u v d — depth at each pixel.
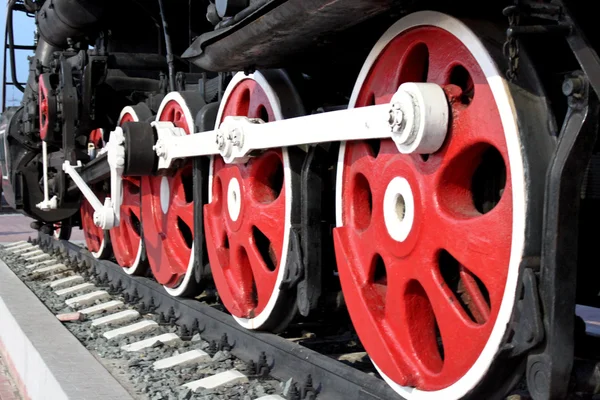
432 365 2.55
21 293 5.96
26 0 7.84
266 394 3.23
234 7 2.98
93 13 6.38
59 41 7.19
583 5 1.96
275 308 3.54
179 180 4.83
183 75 5.16
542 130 2.04
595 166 2.38
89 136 7.20
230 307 3.91
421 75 2.62
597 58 1.84
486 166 2.50
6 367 4.96
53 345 4.12
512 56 2.00
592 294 2.51
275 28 2.77
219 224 4.18
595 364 2.09
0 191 10.53
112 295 6.05
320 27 2.71
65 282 6.85
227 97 4.07
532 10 1.96
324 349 3.85
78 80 6.31
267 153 3.58
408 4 2.42
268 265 3.87
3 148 8.59
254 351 3.74
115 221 4.97
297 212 3.34
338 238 2.92
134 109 5.62
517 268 2.02
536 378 1.98
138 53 6.52
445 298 2.36
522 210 2.01
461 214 2.35
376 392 2.72
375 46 2.73
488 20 2.25
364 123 2.60
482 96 2.20
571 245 1.92
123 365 4.04
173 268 4.84
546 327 1.94
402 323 2.60
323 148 3.23
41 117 6.64
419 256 2.47
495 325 2.11
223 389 3.38
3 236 13.59
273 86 3.52
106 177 5.85
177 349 4.18
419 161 2.45
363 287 2.82
